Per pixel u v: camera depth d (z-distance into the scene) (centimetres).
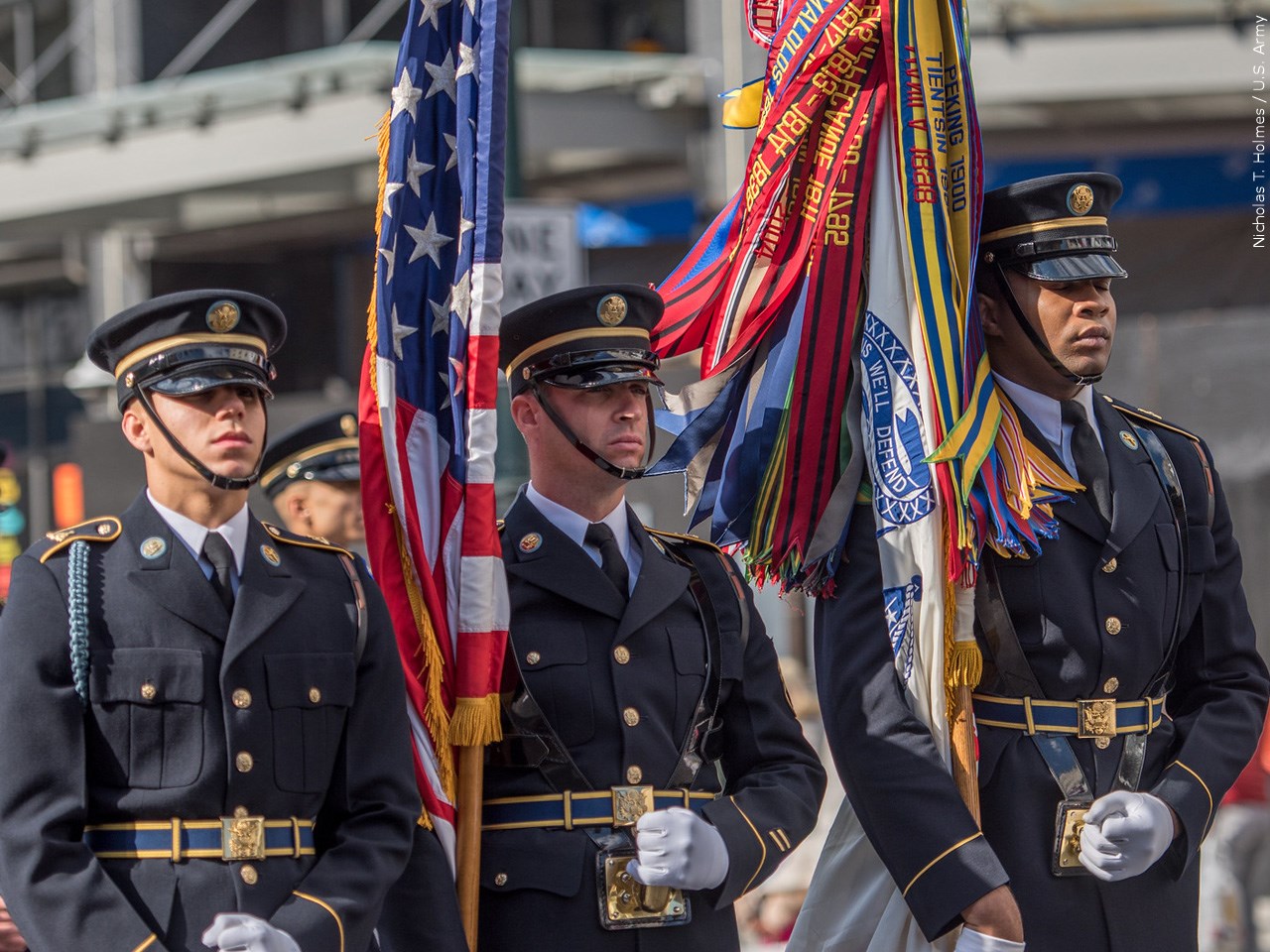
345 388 4228
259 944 948
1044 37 3478
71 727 1002
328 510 1603
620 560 1187
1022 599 1202
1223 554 1295
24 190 4300
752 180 1280
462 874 1118
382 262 1189
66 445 4709
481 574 1150
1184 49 3459
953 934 1180
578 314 1170
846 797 1242
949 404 1192
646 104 3728
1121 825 1137
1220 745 1237
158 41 4394
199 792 1006
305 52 4316
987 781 1193
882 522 1198
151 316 1038
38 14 4556
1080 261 1209
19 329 4934
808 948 1284
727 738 1198
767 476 1237
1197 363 2819
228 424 1034
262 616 1041
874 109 1249
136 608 1028
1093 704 1202
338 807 1063
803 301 1245
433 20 1223
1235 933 2403
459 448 1184
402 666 1111
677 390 1598
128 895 993
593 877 1111
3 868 984
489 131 1196
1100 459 1240
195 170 4075
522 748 1138
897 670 1184
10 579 1054
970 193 1228
